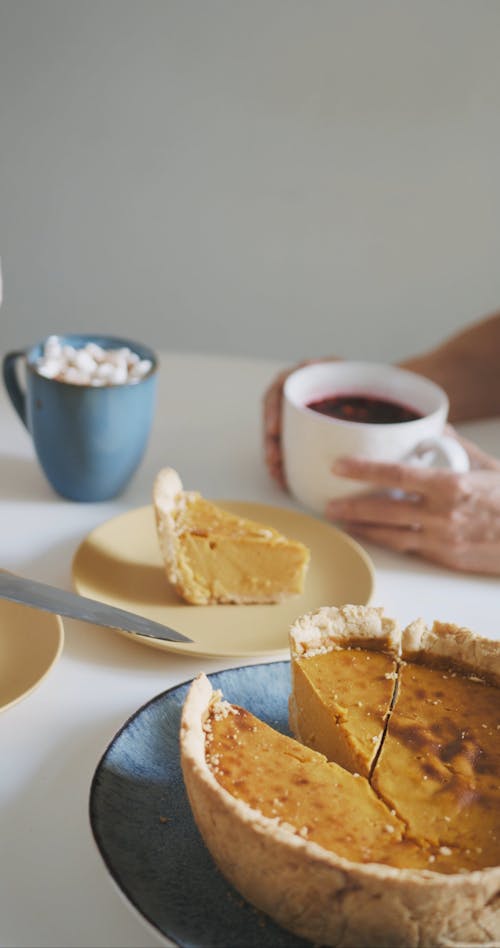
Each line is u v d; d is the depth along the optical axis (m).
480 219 2.01
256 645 0.95
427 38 1.87
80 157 2.04
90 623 0.96
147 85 1.97
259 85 1.95
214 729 0.83
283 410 1.11
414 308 2.12
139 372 1.09
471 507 1.05
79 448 1.07
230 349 2.22
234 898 0.78
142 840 0.80
